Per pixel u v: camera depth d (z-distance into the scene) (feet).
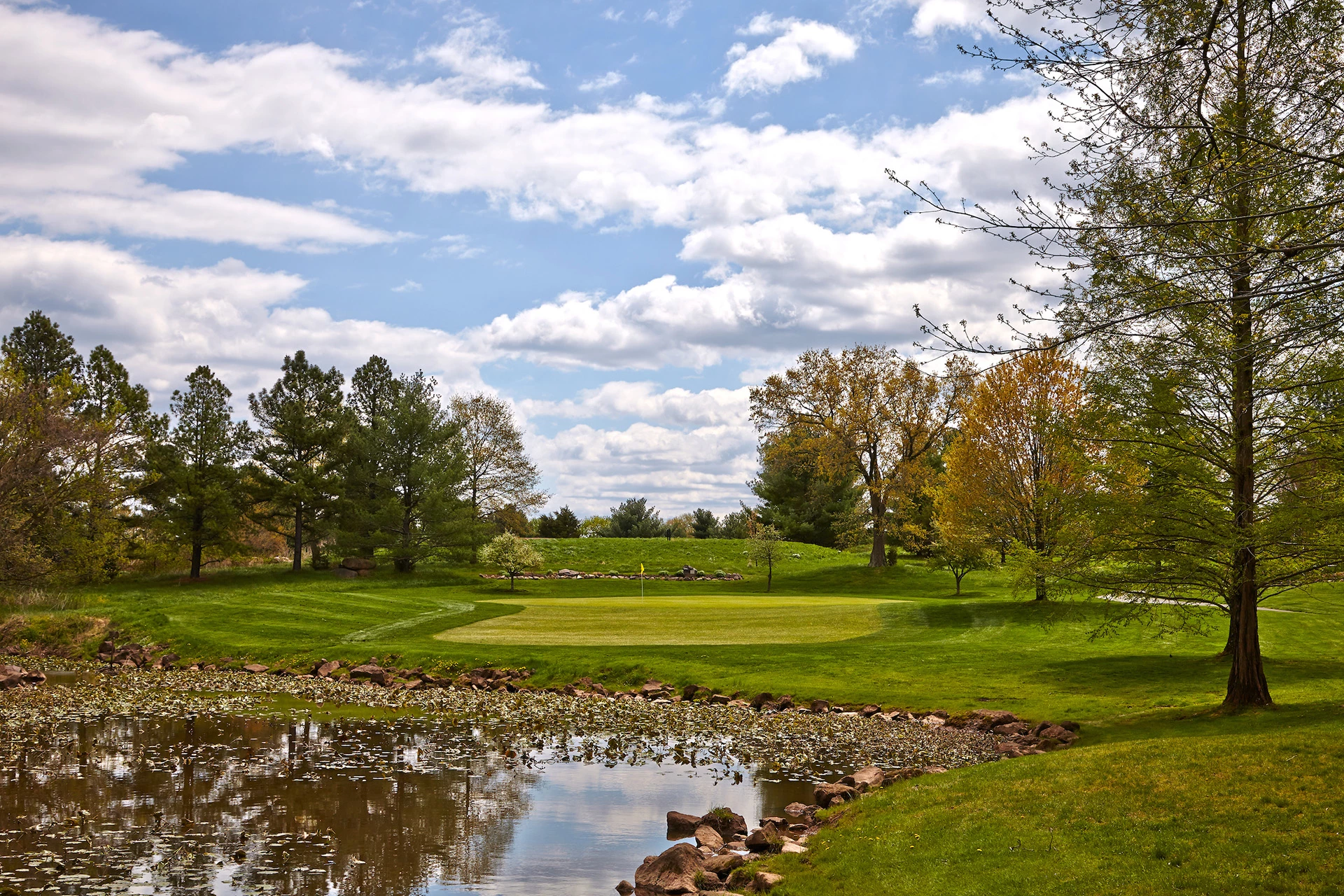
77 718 72.43
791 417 203.51
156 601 135.85
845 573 207.82
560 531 312.29
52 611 125.80
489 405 235.20
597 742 64.39
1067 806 36.60
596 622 121.90
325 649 108.58
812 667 92.27
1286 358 54.65
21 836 39.75
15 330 176.24
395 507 192.85
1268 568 60.13
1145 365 43.34
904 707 76.43
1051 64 31.58
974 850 33.37
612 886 34.63
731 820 42.32
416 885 34.42
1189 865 29.43
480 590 182.60
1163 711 64.64
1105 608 114.42
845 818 41.27
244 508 194.70
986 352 30.35
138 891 33.12
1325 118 31.53
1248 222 38.58
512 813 45.03
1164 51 31.12
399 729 69.21
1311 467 58.29
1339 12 33.47
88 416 141.38
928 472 193.16
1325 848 29.19
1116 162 33.88
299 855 37.65
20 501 120.67
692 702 83.35
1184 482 61.36
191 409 185.37
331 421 204.64
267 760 56.95
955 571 165.07
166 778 51.47
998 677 85.97
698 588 197.47
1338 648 89.20
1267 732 47.47
